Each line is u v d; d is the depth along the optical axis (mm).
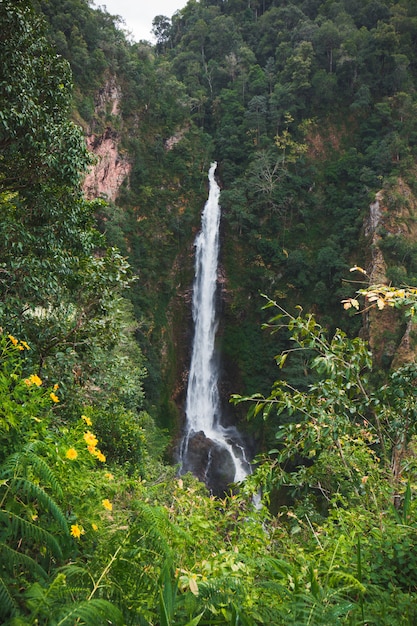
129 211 39438
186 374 38594
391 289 3258
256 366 39031
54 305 7137
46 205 7000
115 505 2756
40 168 6848
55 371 6680
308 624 1758
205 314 40375
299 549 2801
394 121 42500
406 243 35500
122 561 1813
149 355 34688
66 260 7055
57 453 2066
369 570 2457
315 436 3604
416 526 2828
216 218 42281
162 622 1543
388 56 44281
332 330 37656
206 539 2729
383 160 40156
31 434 2070
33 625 1343
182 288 40469
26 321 6641
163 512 2111
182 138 44000
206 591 1776
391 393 3662
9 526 1589
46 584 1612
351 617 1963
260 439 33562
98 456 2336
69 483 2121
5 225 6230
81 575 1693
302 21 51281
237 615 1722
